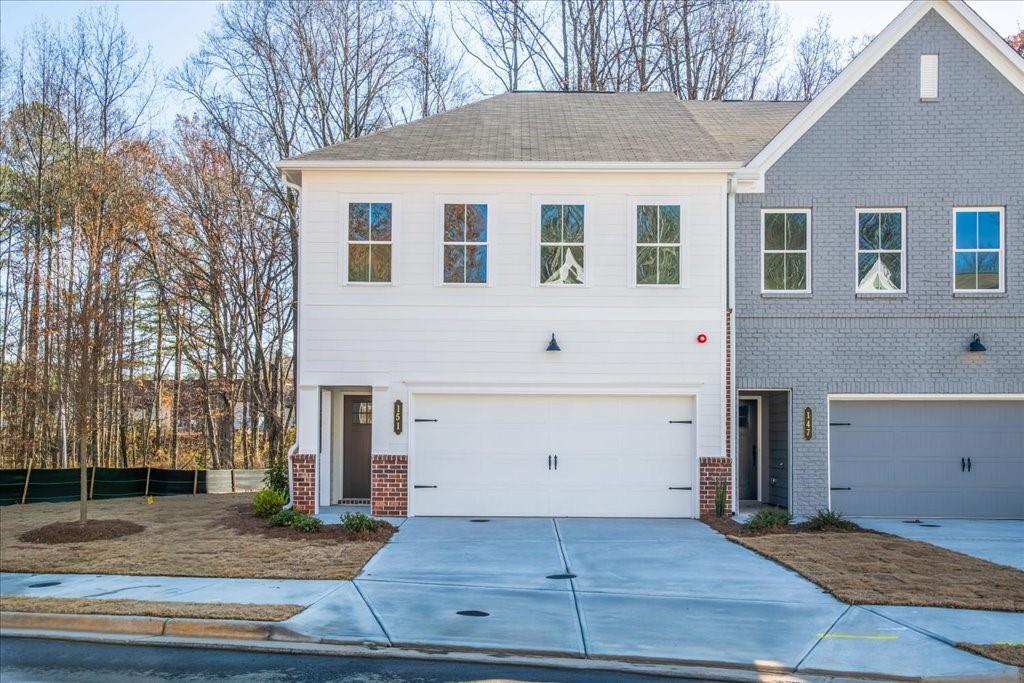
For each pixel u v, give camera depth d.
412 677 7.80
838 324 18.11
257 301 32.56
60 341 21.06
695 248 17.77
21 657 8.34
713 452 17.50
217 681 7.56
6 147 30.25
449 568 12.38
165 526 15.63
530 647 8.67
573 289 17.70
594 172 17.70
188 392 36.56
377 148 18.28
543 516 17.52
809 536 14.90
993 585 11.23
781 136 18.28
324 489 18.56
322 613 9.79
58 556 12.80
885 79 18.36
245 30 32.19
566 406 17.69
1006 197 18.16
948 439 18.17
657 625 9.52
